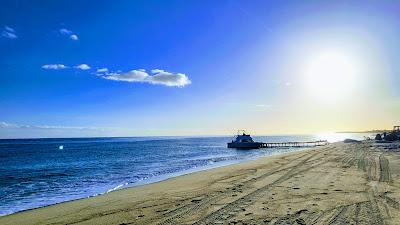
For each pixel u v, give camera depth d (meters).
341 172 19.97
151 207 12.30
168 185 18.91
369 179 16.84
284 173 20.34
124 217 10.96
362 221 9.17
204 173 24.20
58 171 34.69
